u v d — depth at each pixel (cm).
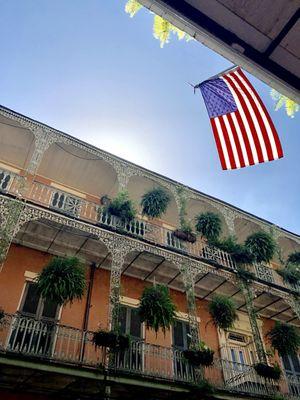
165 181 1484
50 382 851
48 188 1275
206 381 921
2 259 877
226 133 638
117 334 875
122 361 1032
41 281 884
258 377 1084
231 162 615
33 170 1150
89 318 1130
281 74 270
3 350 757
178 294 1398
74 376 785
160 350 1166
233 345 1399
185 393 887
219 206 1575
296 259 1549
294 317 1577
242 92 653
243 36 258
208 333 1350
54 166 1460
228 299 1216
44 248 1212
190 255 1229
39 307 1077
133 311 1243
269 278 1443
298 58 265
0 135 1345
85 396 930
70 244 1203
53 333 973
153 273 1330
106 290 1239
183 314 1338
